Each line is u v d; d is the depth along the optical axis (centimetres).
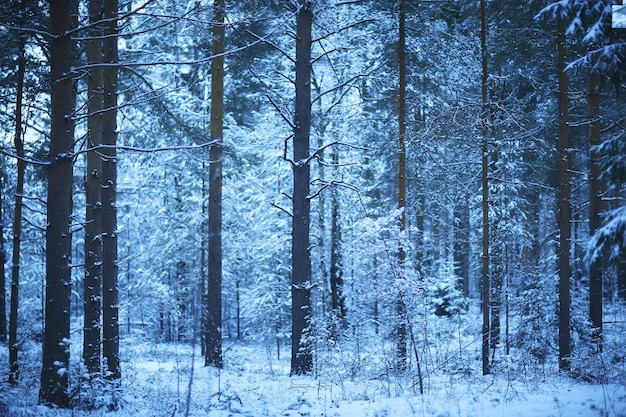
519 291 2138
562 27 1620
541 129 1895
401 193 1761
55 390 1050
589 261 803
